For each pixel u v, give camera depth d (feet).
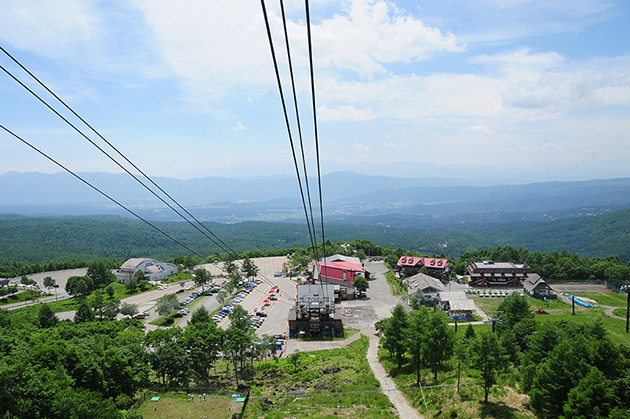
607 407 110.52
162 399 165.48
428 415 153.79
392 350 204.64
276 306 367.45
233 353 208.33
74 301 409.49
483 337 153.58
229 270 482.69
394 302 363.15
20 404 112.57
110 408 131.54
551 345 165.17
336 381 194.08
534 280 380.17
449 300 326.85
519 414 139.03
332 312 299.99
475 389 164.45
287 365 230.89
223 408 157.28
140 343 212.43
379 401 167.63
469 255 557.74
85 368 154.10
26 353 157.48
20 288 460.55
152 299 413.18
